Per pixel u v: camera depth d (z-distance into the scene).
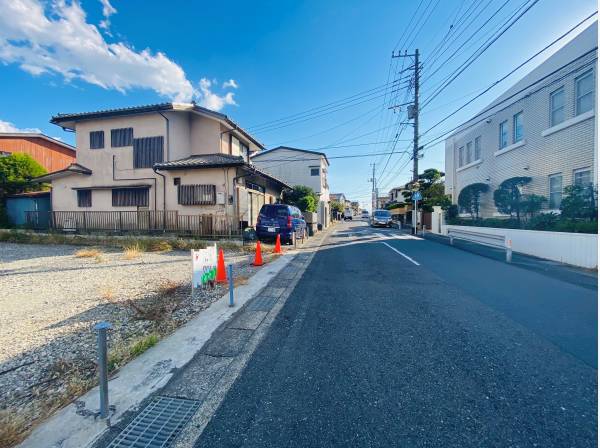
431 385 2.25
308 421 1.86
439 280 5.71
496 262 7.70
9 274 6.25
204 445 1.68
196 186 12.59
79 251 9.41
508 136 11.84
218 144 14.72
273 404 2.04
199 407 2.02
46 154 21.72
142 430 1.80
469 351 2.80
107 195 14.13
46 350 2.88
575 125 8.49
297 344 2.99
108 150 14.34
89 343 3.02
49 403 2.07
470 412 1.94
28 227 14.59
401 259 8.23
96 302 4.32
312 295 4.76
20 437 1.71
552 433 1.75
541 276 6.03
